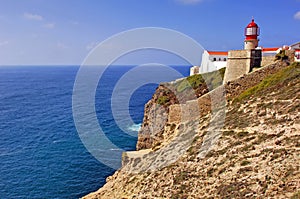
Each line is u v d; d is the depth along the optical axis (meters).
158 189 24.52
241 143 25.14
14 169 53.62
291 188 16.41
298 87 31.02
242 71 44.31
